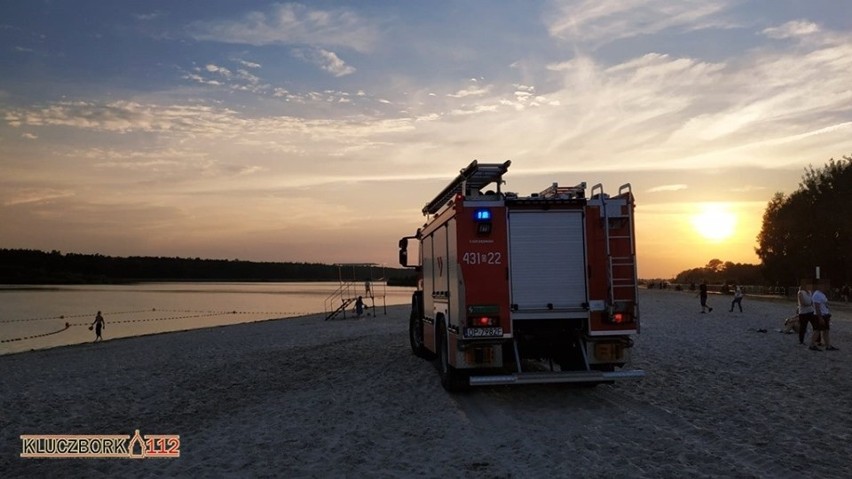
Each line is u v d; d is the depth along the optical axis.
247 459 7.40
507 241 9.68
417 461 7.01
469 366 9.58
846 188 54.12
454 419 8.97
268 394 11.74
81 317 67.50
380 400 10.54
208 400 11.49
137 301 117.38
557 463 6.68
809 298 15.98
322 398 10.95
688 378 11.49
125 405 11.34
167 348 23.69
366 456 7.29
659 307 38.16
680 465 6.47
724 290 62.88
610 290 9.59
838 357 13.82
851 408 8.81
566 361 10.24
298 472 6.80
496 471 6.50
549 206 9.74
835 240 54.25
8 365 20.20
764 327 22.19
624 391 10.52
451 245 10.23
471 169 9.99
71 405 11.49
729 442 7.23
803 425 7.91
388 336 22.86
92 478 7.05
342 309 40.38
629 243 9.73
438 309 11.59
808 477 5.97
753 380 11.08
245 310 80.31
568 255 9.74
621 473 6.27
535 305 9.63
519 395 10.53
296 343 22.30
